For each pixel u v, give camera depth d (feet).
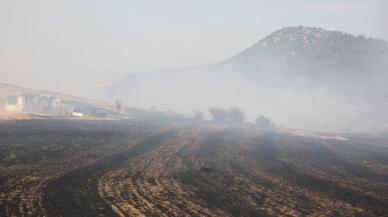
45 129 180.14
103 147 131.54
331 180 90.68
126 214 54.85
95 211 55.62
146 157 114.11
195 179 83.46
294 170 103.09
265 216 57.52
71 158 104.99
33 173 81.71
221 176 88.63
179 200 64.34
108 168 92.22
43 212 54.03
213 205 62.23
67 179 77.05
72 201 60.44
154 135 181.57
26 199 60.54
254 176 90.99
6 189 66.49
